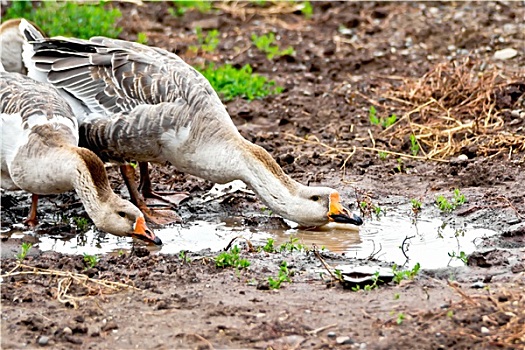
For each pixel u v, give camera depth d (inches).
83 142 539.8
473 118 671.8
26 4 842.8
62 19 820.6
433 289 411.2
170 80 524.1
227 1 983.0
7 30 600.4
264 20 936.9
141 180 562.9
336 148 635.5
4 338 367.2
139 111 518.9
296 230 518.9
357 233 507.5
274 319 379.2
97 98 531.8
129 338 366.6
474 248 478.6
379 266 449.1
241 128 671.1
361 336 364.8
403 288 413.1
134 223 474.9
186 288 415.5
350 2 970.1
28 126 498.3
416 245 485.4
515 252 461.7
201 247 487.8
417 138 641.6
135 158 536.1
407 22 904.9
